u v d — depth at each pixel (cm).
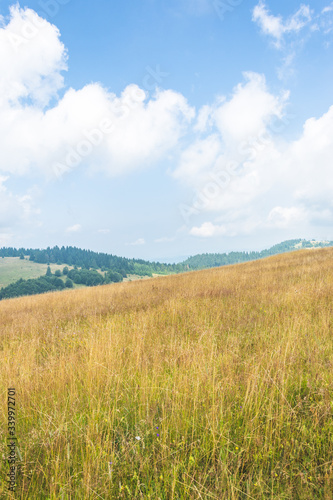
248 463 204
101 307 832
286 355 329
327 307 532
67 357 404
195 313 589
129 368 343
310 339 394
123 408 269
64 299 1202
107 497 179
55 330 620
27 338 572
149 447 221
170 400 262
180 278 1519
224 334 461
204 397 262
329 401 241
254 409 247
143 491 186
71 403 273
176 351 382
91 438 218
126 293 1105
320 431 223
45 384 318
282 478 187
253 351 380
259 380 284
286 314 519
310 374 300
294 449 203
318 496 176
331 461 184
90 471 188
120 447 220
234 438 223
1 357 430
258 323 497
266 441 210
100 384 306
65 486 182
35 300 1354
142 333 473
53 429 237
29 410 270
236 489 171
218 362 337
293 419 235
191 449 208
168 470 191
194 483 187
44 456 209
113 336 468
